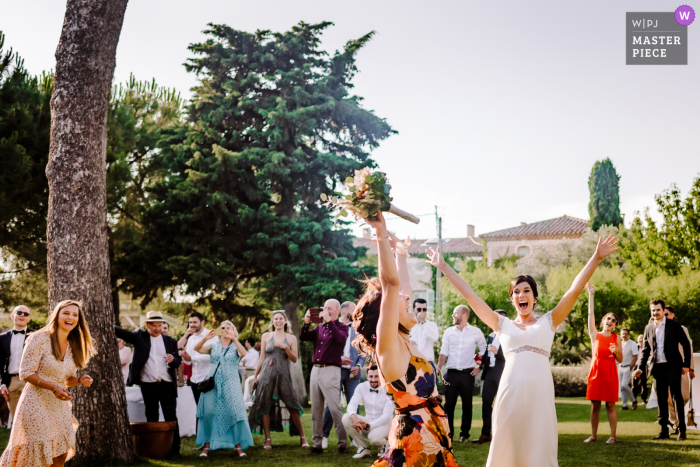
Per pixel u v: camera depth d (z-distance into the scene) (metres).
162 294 24.06
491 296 32.81
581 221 53.34
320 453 8.23
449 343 9.46
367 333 3.25
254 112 23.36
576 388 19.11
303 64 23.72
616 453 7.54
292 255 20.62
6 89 16.67
